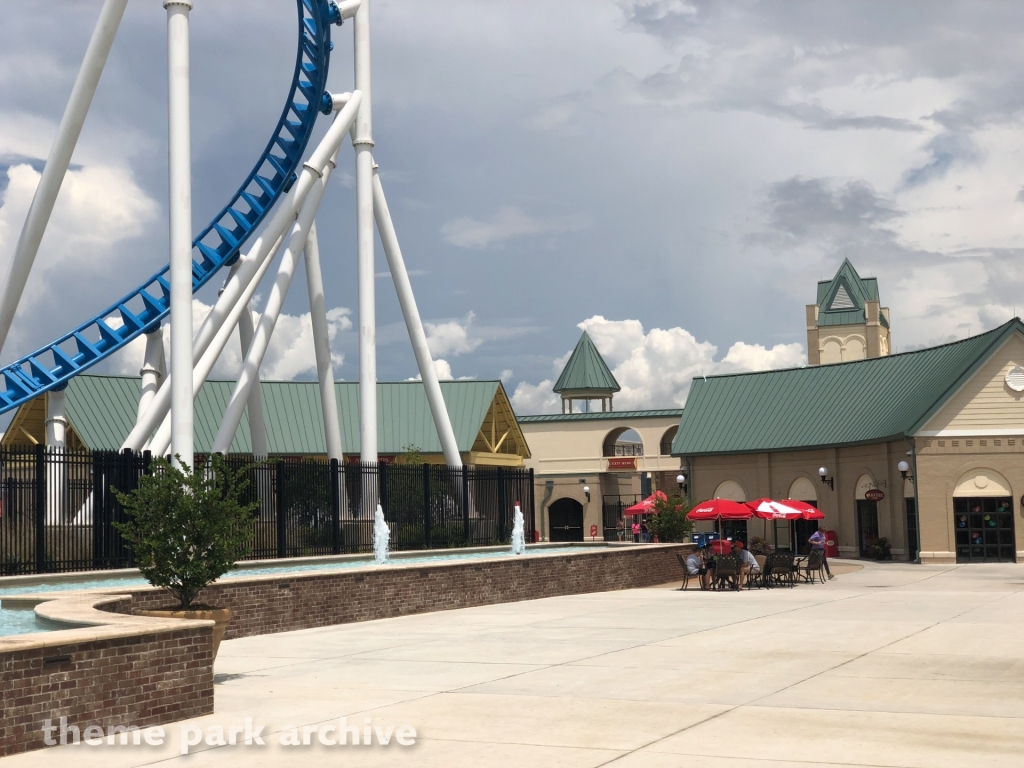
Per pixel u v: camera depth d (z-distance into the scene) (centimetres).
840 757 1021
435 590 2706
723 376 6544
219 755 1083
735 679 1495
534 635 2088
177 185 3061
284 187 4247
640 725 1186
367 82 4272
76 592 2008
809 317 14725
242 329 4359
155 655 1248
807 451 5747
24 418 6034
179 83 3062
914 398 5106
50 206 3375
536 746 1091
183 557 1566
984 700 1314
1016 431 4675
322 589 2372
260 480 3250
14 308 3441
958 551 4688
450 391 7262
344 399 7156
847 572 4156
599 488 8081
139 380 6556
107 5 3228
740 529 5997
